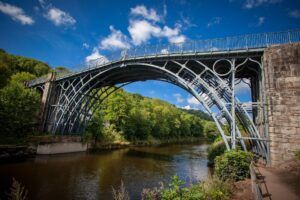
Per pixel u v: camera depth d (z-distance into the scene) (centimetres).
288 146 1249
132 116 5366
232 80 1592
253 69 1678
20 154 2539
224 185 838
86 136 3647
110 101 5012
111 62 2594
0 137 2608
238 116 1725
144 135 5856
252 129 1512
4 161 2198
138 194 1374
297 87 1301
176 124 7894
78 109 3284
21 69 5847
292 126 1263
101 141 4138
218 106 1688
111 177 1792
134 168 2211
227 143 1554
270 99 1351
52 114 3381
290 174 1010
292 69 1337
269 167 1249
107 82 3173
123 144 4572
